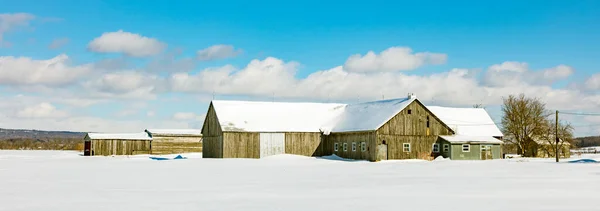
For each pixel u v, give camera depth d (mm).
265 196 18969
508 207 15820
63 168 37719
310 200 17719
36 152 96562
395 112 57562
